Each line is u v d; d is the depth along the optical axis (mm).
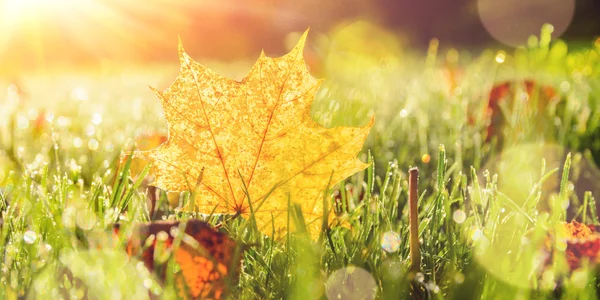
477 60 2830
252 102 665
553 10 8531
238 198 679
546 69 2207
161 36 12008
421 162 1025
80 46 11031
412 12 11297
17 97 1826
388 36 10492
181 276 605
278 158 672
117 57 11781
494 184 729
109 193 762
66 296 599
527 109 1103
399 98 1855
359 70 2514
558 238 632
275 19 11625
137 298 590
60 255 623
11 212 690
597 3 7742
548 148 1012
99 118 1477
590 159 1001
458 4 11055
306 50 3141
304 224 646
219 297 612
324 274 635
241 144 669
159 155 669
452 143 1116
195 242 608
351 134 667
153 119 1510
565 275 626
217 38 11781
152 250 609
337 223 684
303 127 668
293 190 676
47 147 1094
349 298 626
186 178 661
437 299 624
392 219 718
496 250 664
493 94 1229
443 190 697
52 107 1841
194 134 668
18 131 1220
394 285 622
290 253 663
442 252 686
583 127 1174
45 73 7418
